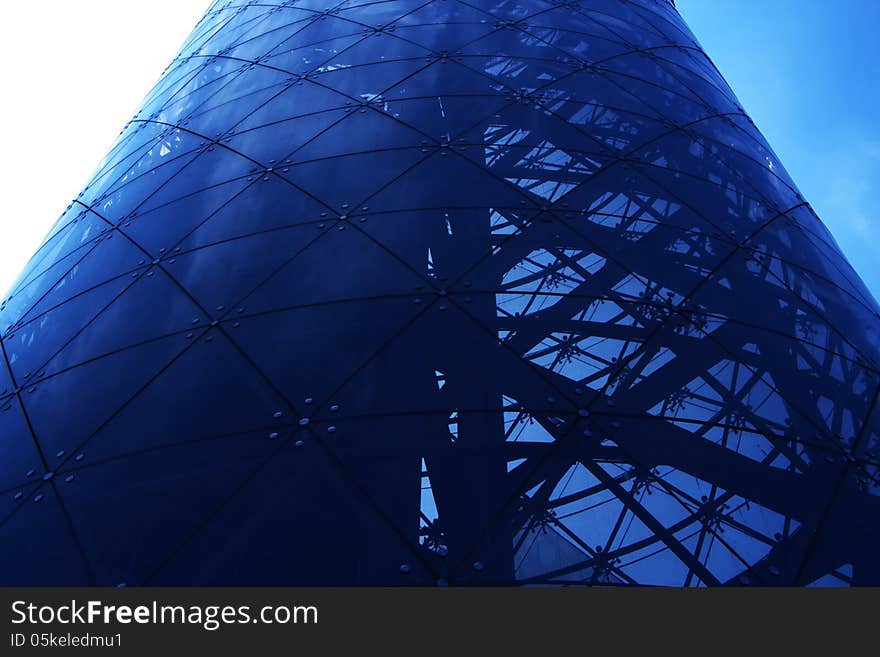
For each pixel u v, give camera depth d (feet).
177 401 27.63
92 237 43.42
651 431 25.08
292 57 53.21
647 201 37.47
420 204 35.17
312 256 33.06
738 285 33.76
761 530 22.56
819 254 41.91
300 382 26.86
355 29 54.95
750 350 29.86
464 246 32.60
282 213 36.37
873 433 28.19
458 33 52.54
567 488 22.84
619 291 31.09
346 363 27.32
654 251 34.01
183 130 50.31
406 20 55.11
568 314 29.37
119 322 33.53
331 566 20.84
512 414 25.03
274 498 22.97
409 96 44.47
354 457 23.82
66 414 29.53
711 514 22.71
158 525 23.13
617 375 27.07
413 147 39.50
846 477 25.26
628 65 52.60
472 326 28.53
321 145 41.24
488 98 44.19
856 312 38.32
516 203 35.40
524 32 53.47
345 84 47.16
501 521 21.84
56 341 35.06
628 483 23.25
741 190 43.09
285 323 29.81
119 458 26.14
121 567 22.13
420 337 28.09
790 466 25.02
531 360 27.17
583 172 38.52
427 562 20.84
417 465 23.38
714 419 26.03
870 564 22.21
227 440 25.31
